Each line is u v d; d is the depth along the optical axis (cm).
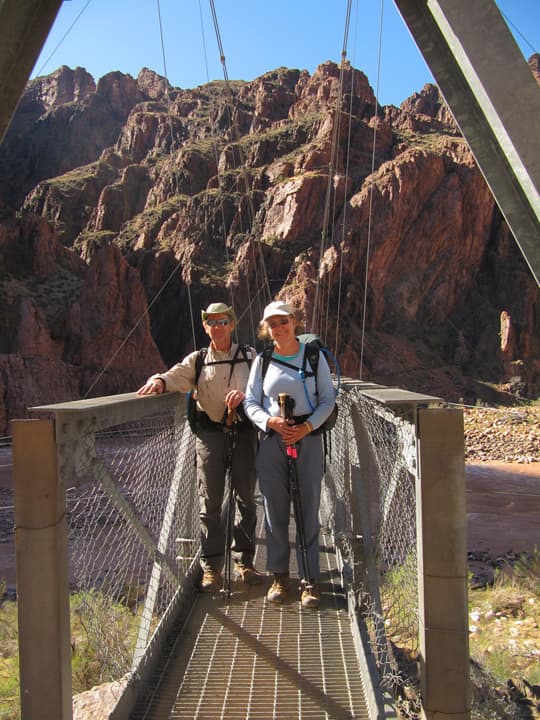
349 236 7244
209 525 401
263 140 9306
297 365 364
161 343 6881
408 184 7588
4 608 699
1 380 4312
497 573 833
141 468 306
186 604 386
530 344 7469
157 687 300
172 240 7850
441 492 229
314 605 372
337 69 12356
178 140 12125
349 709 283
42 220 6625
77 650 450
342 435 459
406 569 292
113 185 10400
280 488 375
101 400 249
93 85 17788
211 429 398
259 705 287
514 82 260
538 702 421
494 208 8150
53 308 5847
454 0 267
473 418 3669
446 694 228
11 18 305
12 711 404
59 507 206
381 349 6900
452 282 7688
